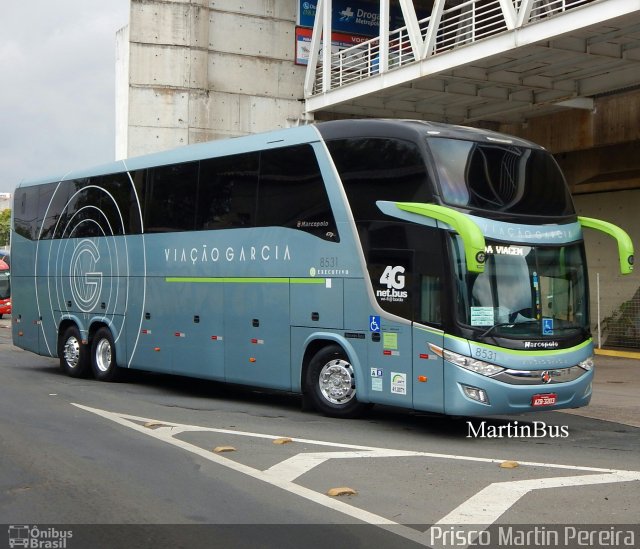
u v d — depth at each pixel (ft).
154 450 30.63
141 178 50.24
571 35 55.77
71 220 56.39
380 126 36.76
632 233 75.82
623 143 73.97
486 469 27.91
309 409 41.39
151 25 94.79
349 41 97.66
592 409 43.45
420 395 34.04
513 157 36.11
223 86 97.40
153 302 48.67
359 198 36.99
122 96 98.12
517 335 33.68
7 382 52.44
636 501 23.75
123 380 54.08
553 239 35.53
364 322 36.37
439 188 34.01
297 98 100.89
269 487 25.13
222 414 40.11
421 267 34.19
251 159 42.68
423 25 99.55
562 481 26.14
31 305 60.18
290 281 39.88
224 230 43.88
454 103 76.89
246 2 98.48
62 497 24.02
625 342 76.07
